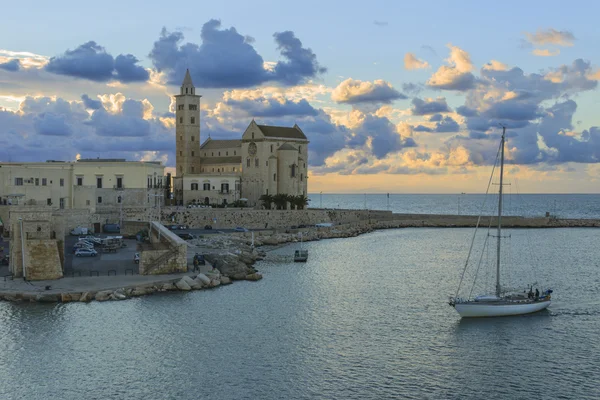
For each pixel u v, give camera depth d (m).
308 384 65.94
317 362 72.12
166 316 88.25
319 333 82.69
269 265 139.62
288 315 91.25
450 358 74.19
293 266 138.62
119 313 88.69
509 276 131.00
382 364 71.81
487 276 130.38
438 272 134.00
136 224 161.50
